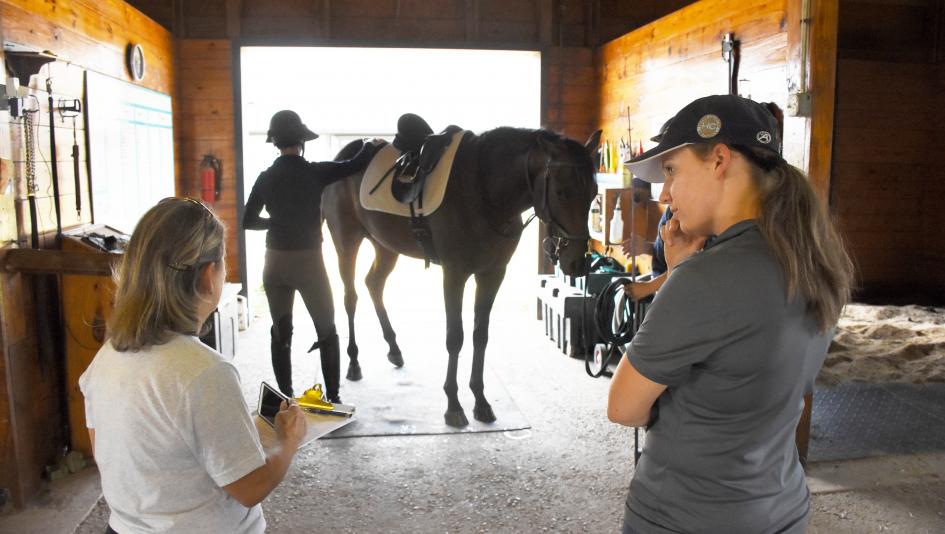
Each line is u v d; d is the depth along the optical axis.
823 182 2.86
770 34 3.41
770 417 1.05
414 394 3.95
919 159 6.62
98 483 2.89
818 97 2.82
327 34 5.71
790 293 0.99
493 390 4.01
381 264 4.42
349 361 4.61
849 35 6.53
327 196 4.30
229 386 1.15
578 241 3.15
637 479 1.17
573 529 2.54
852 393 3.90
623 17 6.05
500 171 3.30
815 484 2.86
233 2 5.58
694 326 1.00
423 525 2.58
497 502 2.74
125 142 4.14
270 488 1.21
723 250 1.03
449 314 3.49
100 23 3.82
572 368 4.48
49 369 2.96
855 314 5.79
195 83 5.62
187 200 1.21
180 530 1.14
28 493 2.72
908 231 6.71
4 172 2.62
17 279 2.70
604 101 5.78
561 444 3.29
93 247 3.11
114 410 1.12
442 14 5.89
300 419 1.37
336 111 10.86
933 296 6.62
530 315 6.09
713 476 1.06
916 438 3.30
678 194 1.10
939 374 4.19
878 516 2.61
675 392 1.09
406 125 3.73
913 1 6.57
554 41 5.99
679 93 4.44
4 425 2.61
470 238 3.38
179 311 1.15
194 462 1.15
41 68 2.95
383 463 3.09
